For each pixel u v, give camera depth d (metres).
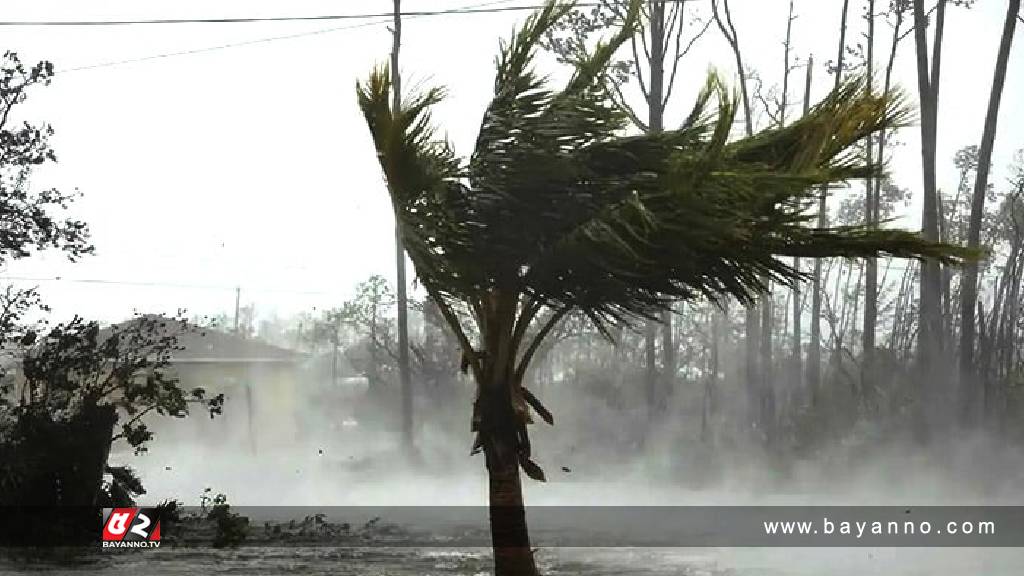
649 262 9.95
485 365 10.77
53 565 13.95
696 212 9.89
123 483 18.70
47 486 16.53
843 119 10.74
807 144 10.73
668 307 10.69
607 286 10.44
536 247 10.27
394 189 10.23
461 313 11.15
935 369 40.12
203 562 14.19
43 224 20.38
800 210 10.45
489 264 10.36
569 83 10.80
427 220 10.22
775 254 10.62
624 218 9.82
